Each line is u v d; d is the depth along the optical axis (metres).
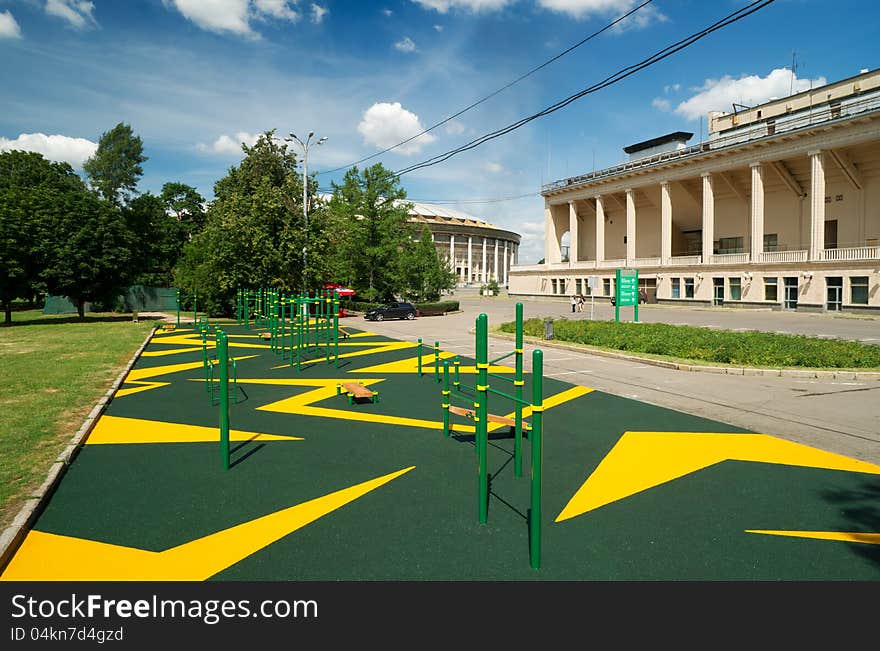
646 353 16.11
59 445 7.12
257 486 5.91
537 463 4.09
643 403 9.98
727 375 12.91
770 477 6.12
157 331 26.72
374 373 13.97
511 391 11.39
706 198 48.16
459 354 17.88
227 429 6.48
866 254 36.09
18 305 52.59
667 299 51.28
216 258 32.81
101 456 6.97
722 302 46.00
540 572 4.08
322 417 9.18
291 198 37.44
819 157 39.50
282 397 10.91
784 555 4.33
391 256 44.34
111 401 10.48
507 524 4.89
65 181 52.88
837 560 4.25
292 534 4.71
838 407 9.54
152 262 51.81
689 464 6.58
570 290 64.69
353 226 43.75
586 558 4.29
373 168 43.81
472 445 7.47
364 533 4.73
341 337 23.91
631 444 7.45
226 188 42.88
